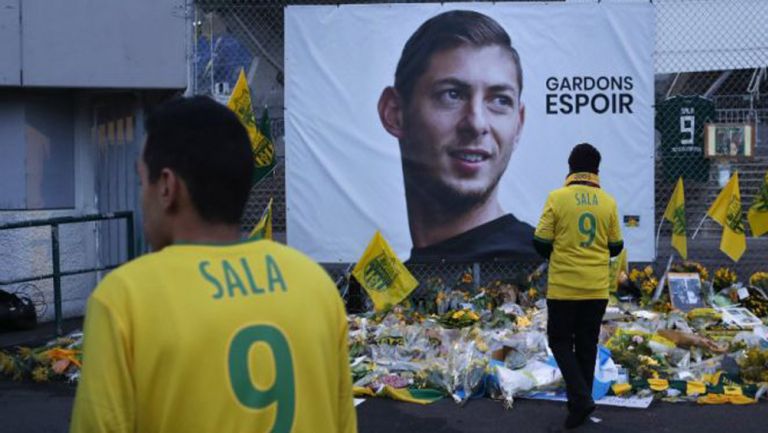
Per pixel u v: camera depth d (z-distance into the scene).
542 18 9.21
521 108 9.26
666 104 9.42
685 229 9.02
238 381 1.92
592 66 9.24
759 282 9.05
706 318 8.34
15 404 6.46
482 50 9.20
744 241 8.95
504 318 8.22
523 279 9.19
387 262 8.72
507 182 9.27
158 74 8.99
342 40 9.18
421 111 9.19
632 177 9.27
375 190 9.24
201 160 2.06
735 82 13.70
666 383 6.68
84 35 8.88
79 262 9.66
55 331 8.30
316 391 2.05
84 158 9.74
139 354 1.87
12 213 9.23
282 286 2.06
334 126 9.23
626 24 9.22
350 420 2.21
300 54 9.19
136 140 9.14
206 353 1.90
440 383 6.66
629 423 5.93
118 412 1.84
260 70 9.93
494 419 6.05
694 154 9.39
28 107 9.27
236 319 1.95
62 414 6.21
